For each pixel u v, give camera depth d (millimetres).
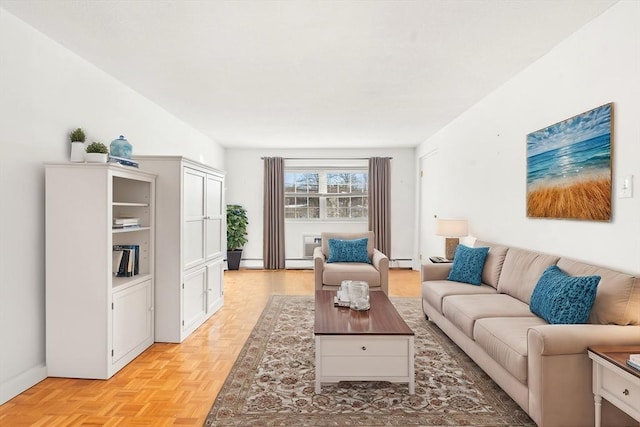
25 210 2646
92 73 3393
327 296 3514
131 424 2129
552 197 3055
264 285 6098
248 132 6309
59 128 2975
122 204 2934
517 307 2930
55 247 2736
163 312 3496
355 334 2467
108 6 2443
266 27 2723
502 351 2311
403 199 7828
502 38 2896
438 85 3971
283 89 4094
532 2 2396
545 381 1968
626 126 2338
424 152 6996
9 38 2516
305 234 7871
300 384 2617
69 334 2730
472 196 4750
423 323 4039
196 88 4059
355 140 7004
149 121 4500
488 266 3764
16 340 2566
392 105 4711
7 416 2219
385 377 2479
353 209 7930
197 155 6160
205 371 2840
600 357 1861
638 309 2135
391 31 2781
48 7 2449
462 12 2520
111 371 2758
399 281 6453
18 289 2586
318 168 7895
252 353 3186
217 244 4539
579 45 2758
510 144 3785
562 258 2875
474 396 2455
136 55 3195
